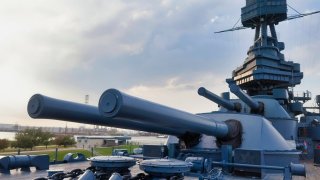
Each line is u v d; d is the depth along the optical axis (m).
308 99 16.41
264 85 14.51
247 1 16.72
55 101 4.60
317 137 13.88
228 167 7.11
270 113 11.07
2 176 6.32
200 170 6.46
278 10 15.69
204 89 8.94
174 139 9.77
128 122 6.00
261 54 14.16
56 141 35.53
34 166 7.23
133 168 7.84
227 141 8.14
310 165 11.10
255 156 6.86
